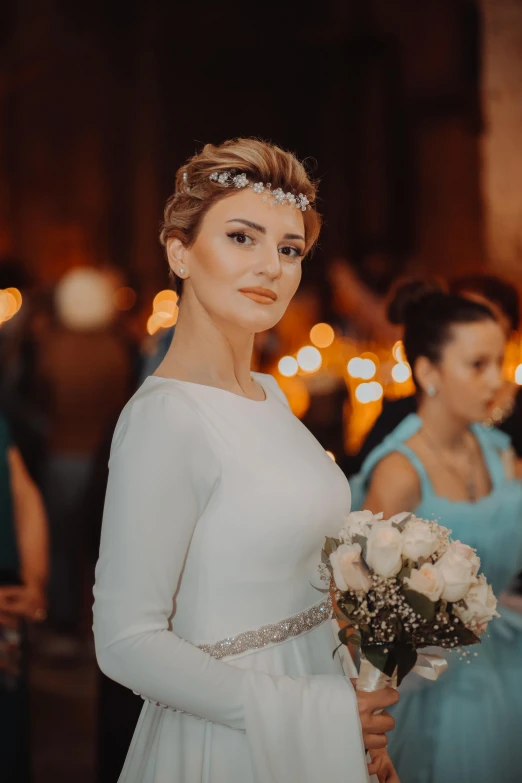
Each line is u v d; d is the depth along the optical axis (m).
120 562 1.66
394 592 1.75
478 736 2.78
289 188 1.89
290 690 1.72
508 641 2.90
